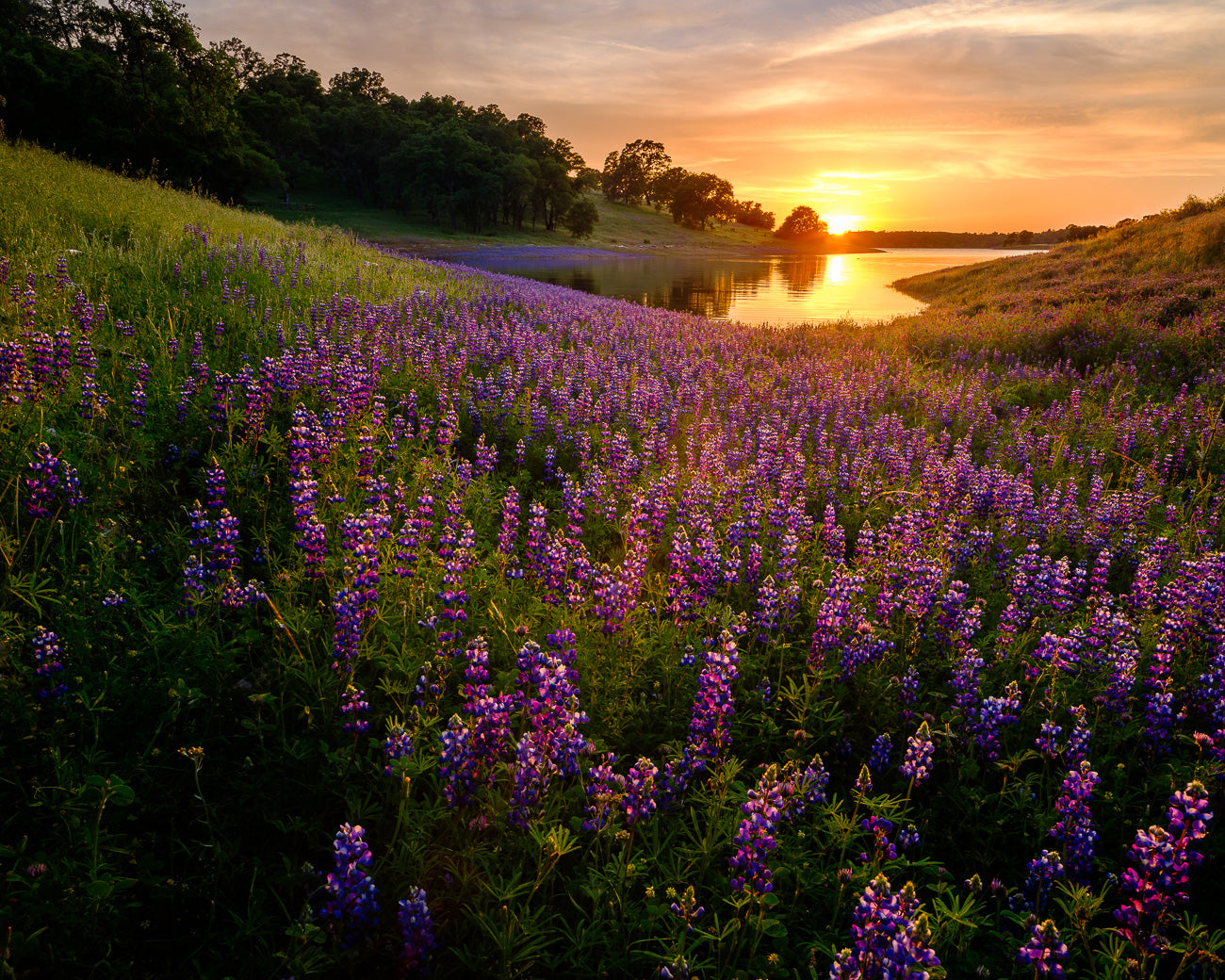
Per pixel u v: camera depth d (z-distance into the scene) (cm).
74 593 494
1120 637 584
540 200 15750
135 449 706
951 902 405
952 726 519
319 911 332
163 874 368
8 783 377
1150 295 2634
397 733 384
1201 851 429
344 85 19050
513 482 926
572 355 1602
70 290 1031
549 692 401
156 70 5891
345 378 940
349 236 3309
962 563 772
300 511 567
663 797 434
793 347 2338
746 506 830
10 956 296
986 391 1747
